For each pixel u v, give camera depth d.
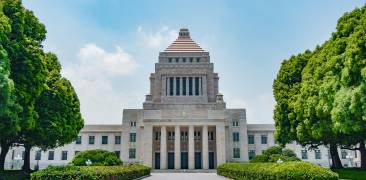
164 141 69.56
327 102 30.30
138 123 78.50
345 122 26.83
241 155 77.50
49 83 36.53
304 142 43.59
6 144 34.28
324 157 79.12
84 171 21.86
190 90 82.06
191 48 87.56
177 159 68.81
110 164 45.38
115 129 81.62
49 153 79.50
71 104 41.75
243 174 30.84
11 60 26.86
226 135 76.12
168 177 45.72
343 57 27.69
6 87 21.66
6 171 33.38
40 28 33.38
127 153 77.69
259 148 80.06
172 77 83.00
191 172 65.25
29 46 28.77
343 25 31.28
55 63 41.47
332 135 35.31
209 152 73.38
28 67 27.80
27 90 27.98
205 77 82.31
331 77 30.19
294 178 19.83
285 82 45.34
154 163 71.56
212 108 78.75
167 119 70.31
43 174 20.53
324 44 38.88
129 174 35.62
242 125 79.31
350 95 25.58
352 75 26.09
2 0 27.97
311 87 35.12
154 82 84.12
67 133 40.34
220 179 40.25
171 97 81.00
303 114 37.22
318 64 34.88
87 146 80.38
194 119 70.38
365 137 33.69
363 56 25.34
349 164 79.62
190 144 69.56
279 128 44.50
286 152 58.75
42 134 33.56
